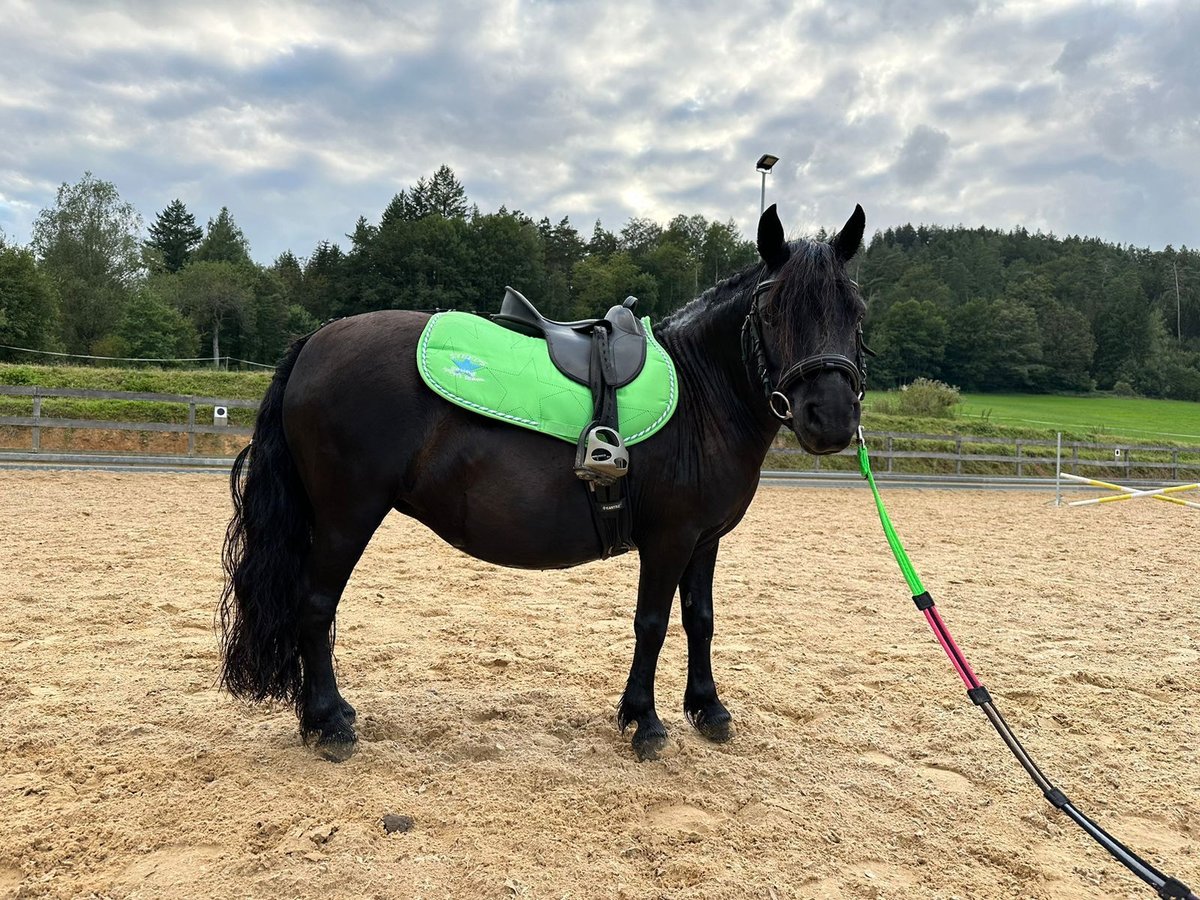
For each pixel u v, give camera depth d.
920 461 22.58
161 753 3.03
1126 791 3.17
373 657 4.38
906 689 4.30
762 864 2.45
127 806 2.60
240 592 2.93
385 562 7.10
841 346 2.77
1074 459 23.75
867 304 2.96
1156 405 61.16
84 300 44.00
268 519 2.94
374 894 2.17
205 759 2.98
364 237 59.44
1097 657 5.11
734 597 6.41
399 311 3.18
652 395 3.03
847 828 2.74
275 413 3.06
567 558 3.04
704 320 3.28
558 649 4.73
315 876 2.22
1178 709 4.19
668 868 2.38
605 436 2.82
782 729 3.64
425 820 2.59
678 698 3.99
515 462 2.88
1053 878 2.51
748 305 3.14
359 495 2.91
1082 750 3.56
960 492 17.45
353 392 2.88
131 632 4.55
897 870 2.51
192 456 13.59
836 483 17.55
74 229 45.81
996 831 2.80
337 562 2.96
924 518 12.46
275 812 2.58
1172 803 3.08
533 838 2.51
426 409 2.90
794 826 2.71
